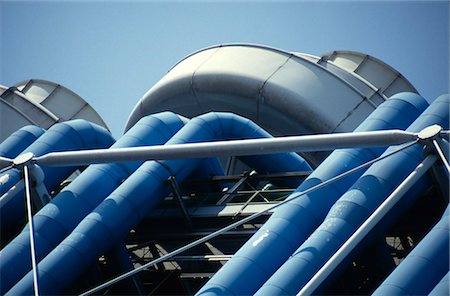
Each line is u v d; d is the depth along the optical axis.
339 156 31.56
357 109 45.59
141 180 33.75
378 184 29.59
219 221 35.00
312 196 30.64
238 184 36.88
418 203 32.44
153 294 34.22
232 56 46.94
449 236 26.16
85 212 34.12
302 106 45.12
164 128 36.97
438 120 30.69
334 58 52.16
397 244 35.16
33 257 28.92
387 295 25.48
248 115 46.88
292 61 46.44
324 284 28.47
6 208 36.12
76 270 31.94
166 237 35.12
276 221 30.22
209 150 29.75
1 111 47.53
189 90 47.44
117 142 36.28
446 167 27.80
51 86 56.16
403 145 30.30
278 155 38.62
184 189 38.03
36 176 33.59
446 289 24.11
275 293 27.47
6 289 32.38
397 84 51.19
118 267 33.34
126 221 32.97
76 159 31.61
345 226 28.80
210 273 33.91
